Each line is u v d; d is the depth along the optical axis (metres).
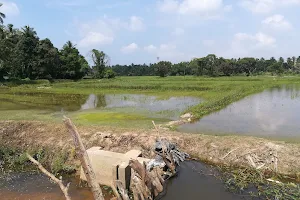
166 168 9.38
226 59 88.31
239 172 9.34
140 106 23.47
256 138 11.34
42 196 8.63
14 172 10.43
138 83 47.06
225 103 23.53
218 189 8.43
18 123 13.40
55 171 10.27
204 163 10.29
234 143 10.77
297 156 9.48
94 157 9.17
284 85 45.03
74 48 73.81
